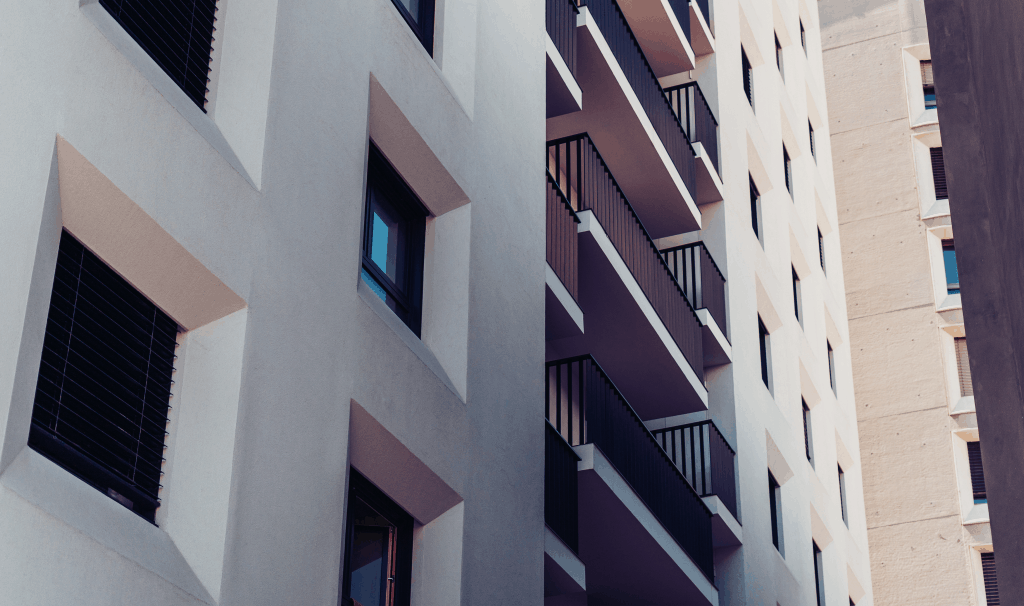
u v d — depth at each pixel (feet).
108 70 18.22
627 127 50.88
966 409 94.99
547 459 35.58
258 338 20.92
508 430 31.58
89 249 18.45
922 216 102.42
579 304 46.32
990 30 11.02
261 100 22.71
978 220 12.86
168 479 19.51
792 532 63.98
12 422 15.40
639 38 59.31
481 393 30.37
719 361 57.67
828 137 97.76
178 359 20.42
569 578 34.37
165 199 19.02
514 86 37.01
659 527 42.63
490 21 36.11
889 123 107.14
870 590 81.30
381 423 25.04
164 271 19.40
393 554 26.94
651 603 47.47
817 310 80.84
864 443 97.09
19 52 16.55
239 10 23.84
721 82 65.92
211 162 20.52
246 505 19.65
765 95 76.84
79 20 17.83
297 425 21.70
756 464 58.54
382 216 29.66
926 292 99.86
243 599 19.11
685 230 58.44
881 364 99.09
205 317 20.58
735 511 53.21
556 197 40.16
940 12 14.02
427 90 30.66
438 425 27.71
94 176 17.57
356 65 26.94
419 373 27.37
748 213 66.64
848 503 82.58
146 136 18.84
